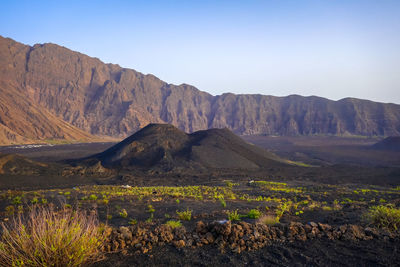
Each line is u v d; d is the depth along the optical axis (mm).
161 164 65812
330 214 13336
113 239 5656
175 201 18938
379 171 69375
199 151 74438
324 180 54375
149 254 5352
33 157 96000
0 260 4145
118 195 23141
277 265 4988
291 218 12383
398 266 4918
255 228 6531
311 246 6008
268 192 30766
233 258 5273
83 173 56094
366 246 6000
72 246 4391
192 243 5961
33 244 4270
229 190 32250
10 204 17047
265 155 88750
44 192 25766
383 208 8461
